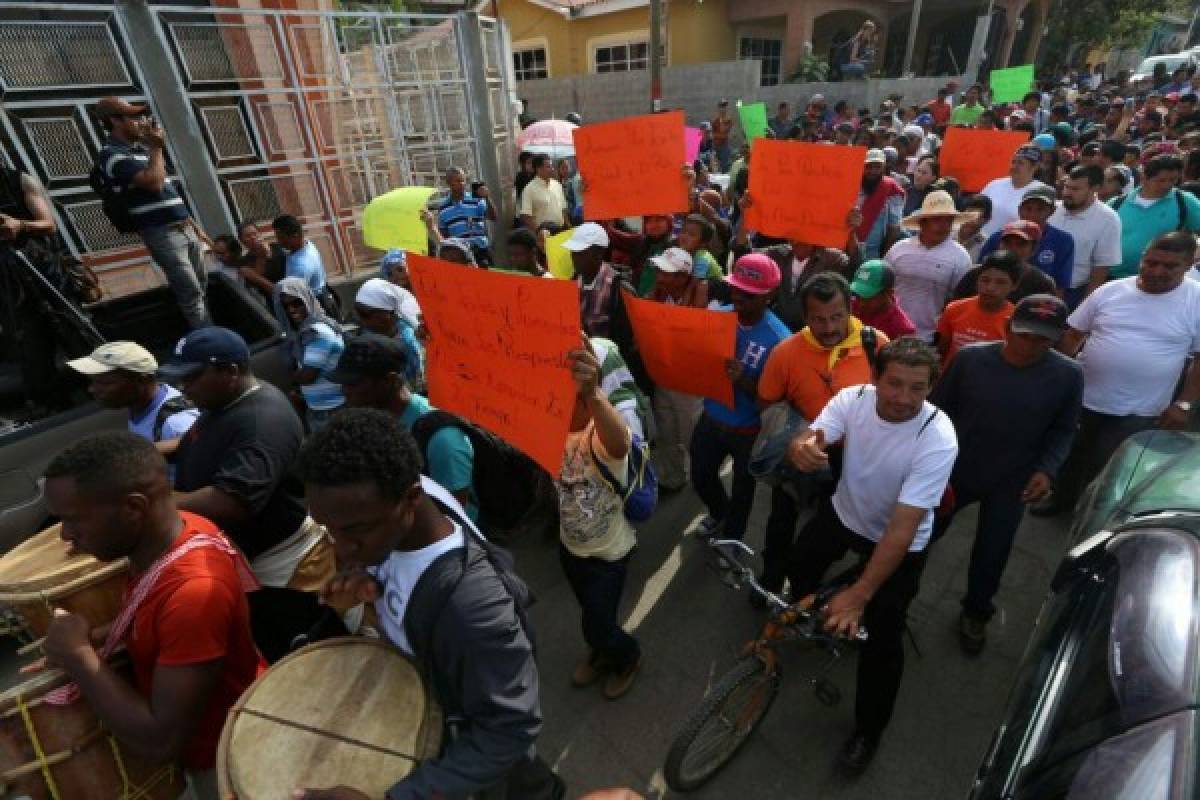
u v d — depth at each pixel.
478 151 8.23
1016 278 3.15
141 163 4.33
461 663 1.26
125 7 5.46
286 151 6.79
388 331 3.71
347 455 1.14
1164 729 1.27
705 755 2.41
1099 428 3.48
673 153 4.36
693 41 17.11
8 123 5.14
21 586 1.78
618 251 5.35
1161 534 1.82
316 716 1.42
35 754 1.51
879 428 2.19
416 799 1.21
